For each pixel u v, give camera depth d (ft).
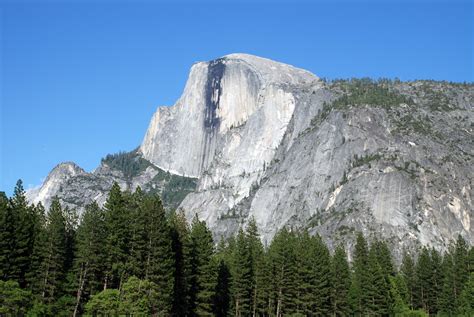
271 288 452.35
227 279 448.65
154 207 378.53
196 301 408.05
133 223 375.45
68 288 370.73
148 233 375.25
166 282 370.53
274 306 458.09
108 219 371.97
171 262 375.25
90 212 379.35
